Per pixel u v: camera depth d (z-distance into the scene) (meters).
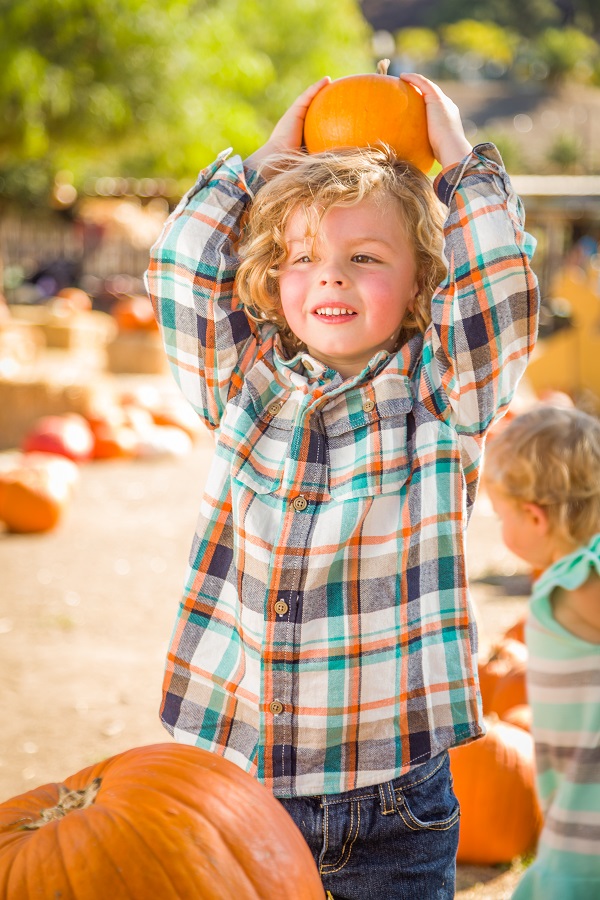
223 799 1.59
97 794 1.63
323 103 2.12
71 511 8.25
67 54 15.07
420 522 1.88
